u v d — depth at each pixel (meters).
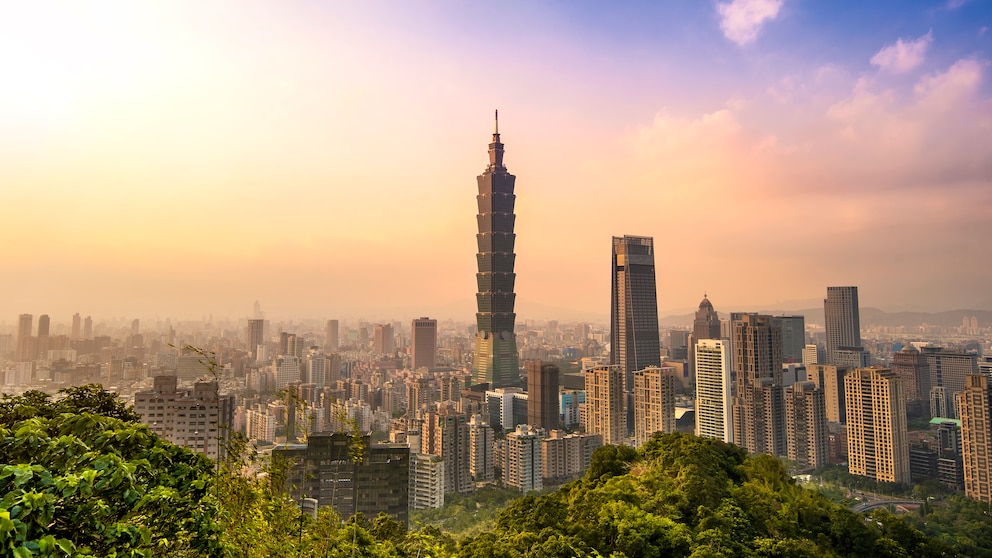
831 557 58.94
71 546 10.34
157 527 13.91
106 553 12.10
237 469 21.50
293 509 22.95
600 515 56.03
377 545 38.19
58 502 11.17
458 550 57.16
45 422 14.27
